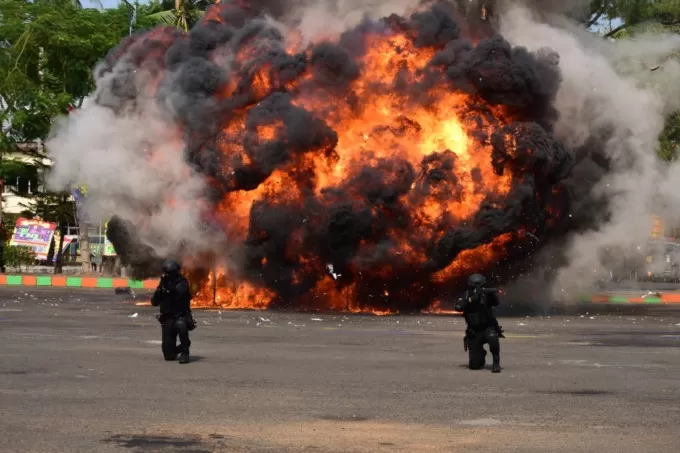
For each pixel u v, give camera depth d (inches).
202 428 394.9
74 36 2009.1
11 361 603.5
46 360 611.8
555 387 523.5
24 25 2043.6
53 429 386.9
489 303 594.6
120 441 367.2
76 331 826.2
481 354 597.0
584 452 358.0
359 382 534.6
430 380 547.2
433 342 775.1
